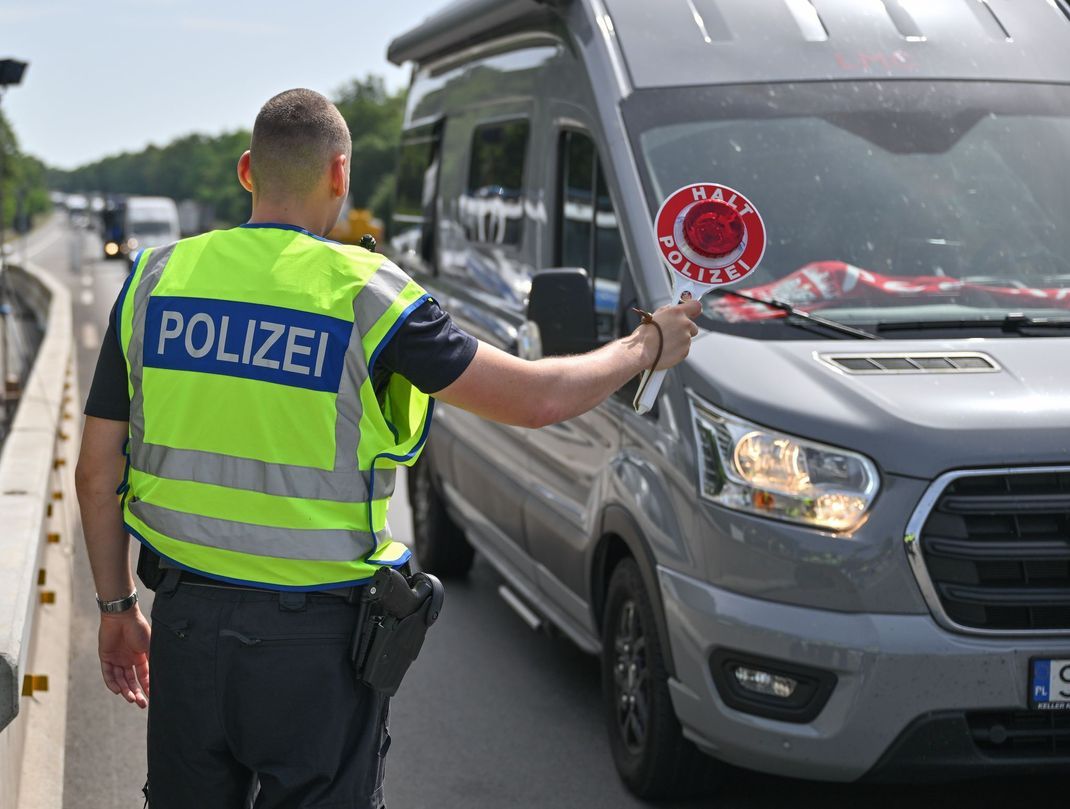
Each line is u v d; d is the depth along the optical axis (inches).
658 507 164.9
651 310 173.8
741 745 153.5
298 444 98.9
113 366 104.7
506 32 248.1
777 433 152.4
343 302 99.3
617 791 181.5
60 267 1910.7
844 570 146.9
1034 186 186.4
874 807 174.2
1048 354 162.2
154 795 105.3
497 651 242.1
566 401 101.2
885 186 183.6
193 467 100.0
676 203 108.6
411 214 319.6
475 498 253.1
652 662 168.7
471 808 176.6
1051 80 198.5
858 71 195.0
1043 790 178.7
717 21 199.0
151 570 103.8
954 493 147.1
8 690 125.1
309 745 100.3
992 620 146.9
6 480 235.6
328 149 104.0
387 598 100.5
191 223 2367.1
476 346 100.0
